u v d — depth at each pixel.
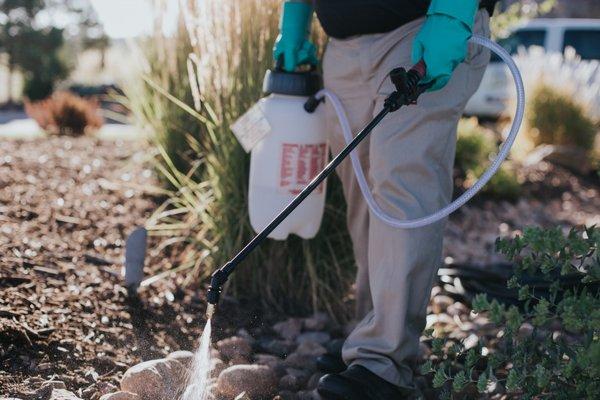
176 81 4.22
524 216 6.13
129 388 2.22
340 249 3.22
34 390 2.16
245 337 2.83
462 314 3.36
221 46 3.19
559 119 8.41
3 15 19.80
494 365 2.02
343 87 2.49
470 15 2.06
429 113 2.21
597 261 1.88
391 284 2.22
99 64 22.67
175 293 3.04
